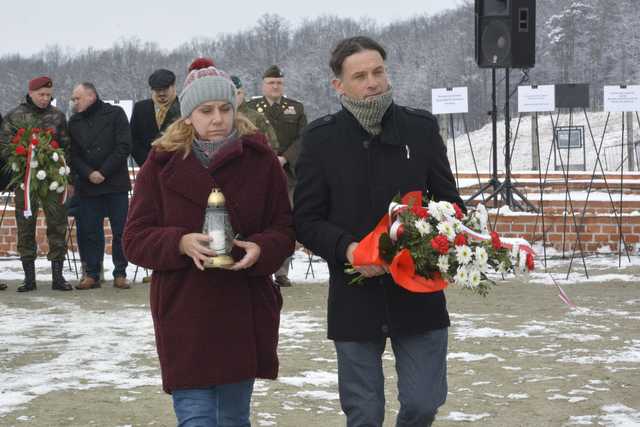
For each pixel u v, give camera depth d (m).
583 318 10.64
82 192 12.86
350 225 4.86
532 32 17.61
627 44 113.06
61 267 13.01
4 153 12.63
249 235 4.75
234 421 4.75
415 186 4.89
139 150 13.02
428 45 117.50
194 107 4.67
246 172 4.73
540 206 17.31
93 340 9.59
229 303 4.66
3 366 8.46
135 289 13.03
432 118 5.04
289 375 8.05
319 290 12.77
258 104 12.52
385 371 8.21
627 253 15.21
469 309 11.27
